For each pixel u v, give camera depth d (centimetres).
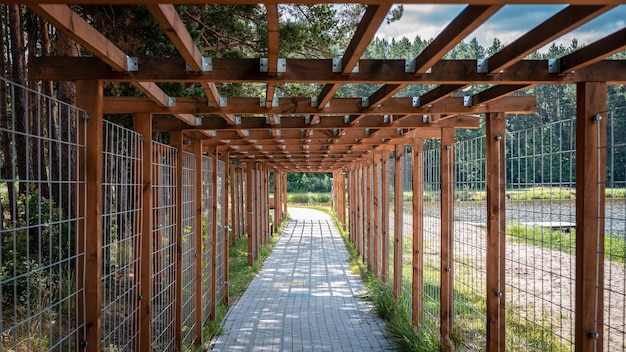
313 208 4175
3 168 914
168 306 500
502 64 301
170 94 816
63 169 827
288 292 1027
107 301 534
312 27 1052
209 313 770
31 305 541
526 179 399
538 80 321
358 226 1532
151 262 443
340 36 1146
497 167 452
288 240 2003
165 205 536
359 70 327
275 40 249
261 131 727
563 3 194
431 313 712
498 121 455
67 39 785
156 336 481
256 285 1105
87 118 320
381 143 825
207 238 753
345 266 1360
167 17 223
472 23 222
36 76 324
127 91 818
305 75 328
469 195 525
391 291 838
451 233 573
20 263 605
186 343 604
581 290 310
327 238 2070
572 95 2898
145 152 449
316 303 925
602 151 315
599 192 313
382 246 973
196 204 668
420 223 688
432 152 660
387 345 667
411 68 327
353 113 476
